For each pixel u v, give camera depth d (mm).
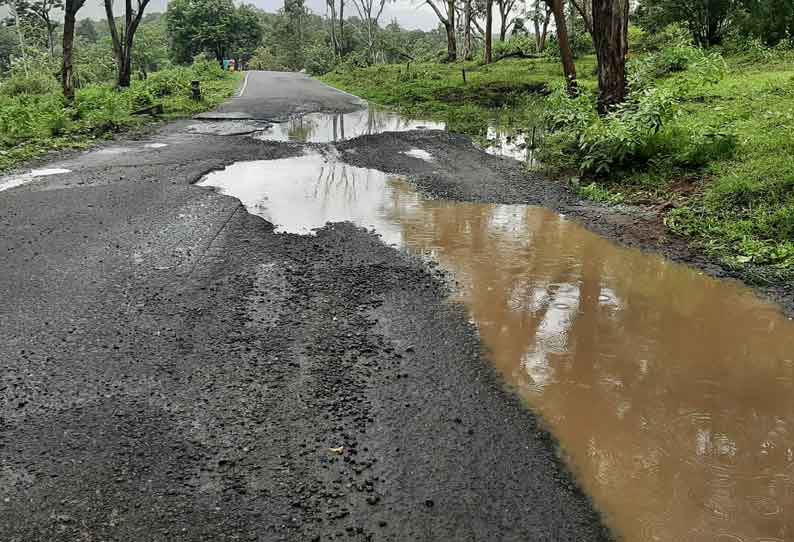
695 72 10461
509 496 3008
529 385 3986
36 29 52125
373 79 32375
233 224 7055
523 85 22734
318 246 6430
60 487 3010
